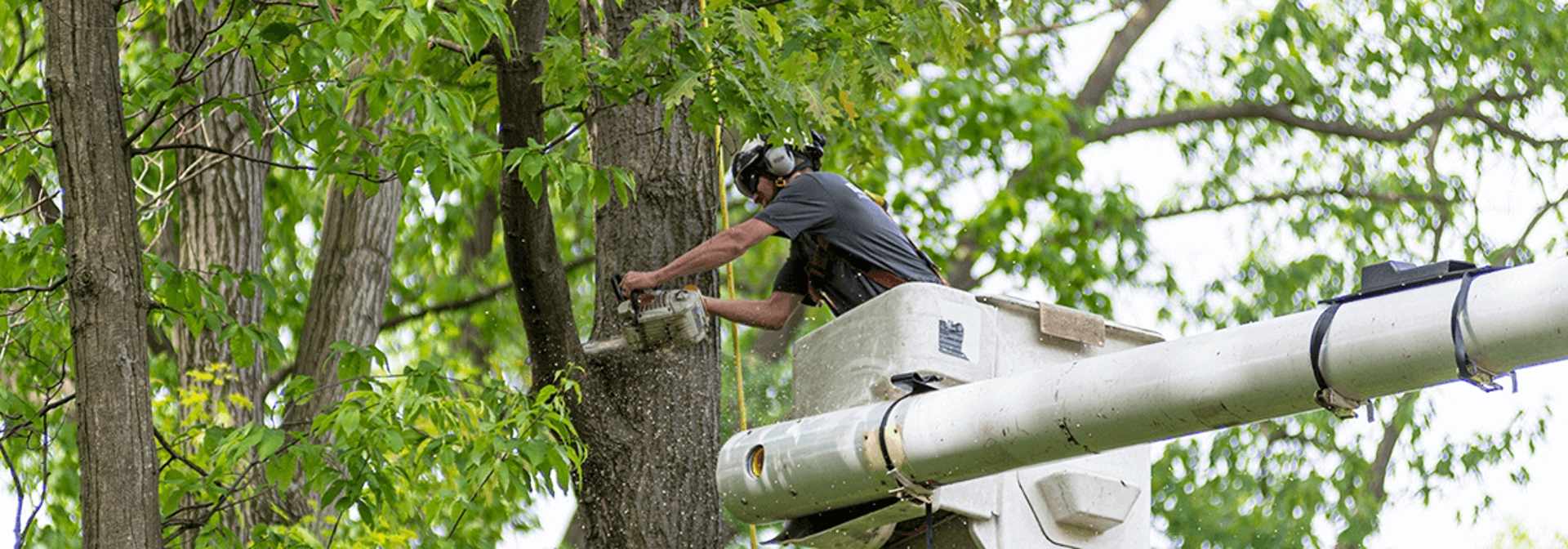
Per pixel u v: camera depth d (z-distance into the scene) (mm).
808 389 9195
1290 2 25078
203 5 10211
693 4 10930
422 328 23203
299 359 15984
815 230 9828
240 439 10477
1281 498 24281
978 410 7633
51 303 11438
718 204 10961
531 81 10102
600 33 11047
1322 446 24953
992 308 8969
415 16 9312
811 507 8359
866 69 10781
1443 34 25328
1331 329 6707
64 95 8930
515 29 10156
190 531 11500
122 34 15359
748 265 24188
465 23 9625
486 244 24188
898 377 8219
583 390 10531
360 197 16297
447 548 12797
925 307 8828
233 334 11141
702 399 10641
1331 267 25672
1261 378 6832
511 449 10172
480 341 23750
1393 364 6570
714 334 10844
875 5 11281
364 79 10156
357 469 10672
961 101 22438
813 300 10453
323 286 16141
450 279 23219
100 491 8625
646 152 10820
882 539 8938
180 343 15148
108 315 8773
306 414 15562
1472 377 6465
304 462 10711
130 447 8695
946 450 7715
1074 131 24828
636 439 10500
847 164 15820
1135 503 8945
